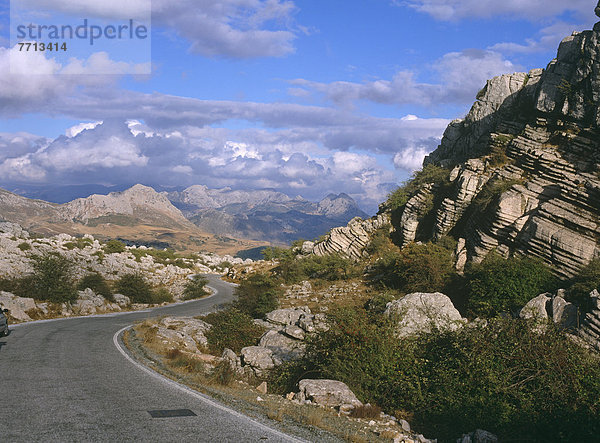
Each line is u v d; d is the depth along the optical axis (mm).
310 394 10523
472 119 50875
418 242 44500
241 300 41531
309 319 19641
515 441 7961
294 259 60938
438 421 9477
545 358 9875
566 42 39562
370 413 9406
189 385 10781
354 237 52844
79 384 10172
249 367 14992
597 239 27750
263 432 6949
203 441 6273
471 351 10742
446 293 32531
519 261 28172
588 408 8617
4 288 35656
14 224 75812
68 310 36125
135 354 16078
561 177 33312
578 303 19547
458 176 43938
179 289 69250
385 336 12586
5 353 14766
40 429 6453
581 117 36031
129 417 7359
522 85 47094
